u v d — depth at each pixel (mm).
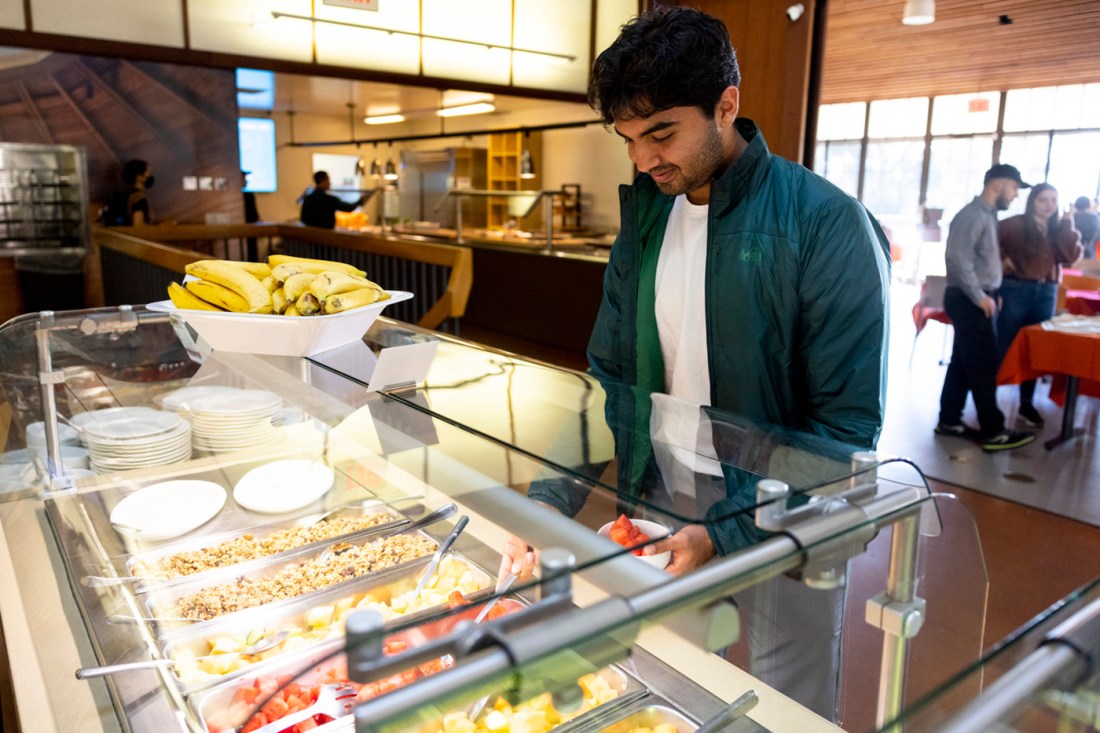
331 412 1302
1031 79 8266
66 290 6566
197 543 1237
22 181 6223
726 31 1196
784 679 822
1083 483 3580
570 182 9828
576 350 5734
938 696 597
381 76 6336
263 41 5898
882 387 1259
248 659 985
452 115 11828
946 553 806
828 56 7496
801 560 705
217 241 6789
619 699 873
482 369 1387
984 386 4090
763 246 1271
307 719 798
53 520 1302
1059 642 648
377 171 11625
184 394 1556
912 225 9953
